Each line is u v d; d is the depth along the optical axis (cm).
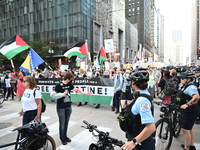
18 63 3503
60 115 387
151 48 12562
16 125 531
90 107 736
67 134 451
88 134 450
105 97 706
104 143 233
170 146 366
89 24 3603
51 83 816
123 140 408
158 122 314
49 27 3734
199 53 3575
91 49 3672
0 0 4472
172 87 495
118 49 5456
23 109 345
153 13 12656
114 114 627
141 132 178
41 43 3231
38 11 3859
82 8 3325
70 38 3450
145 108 179
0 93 920
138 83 195
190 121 326
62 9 3519
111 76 713
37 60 753
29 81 341
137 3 9138
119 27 5453
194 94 320
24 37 4128
